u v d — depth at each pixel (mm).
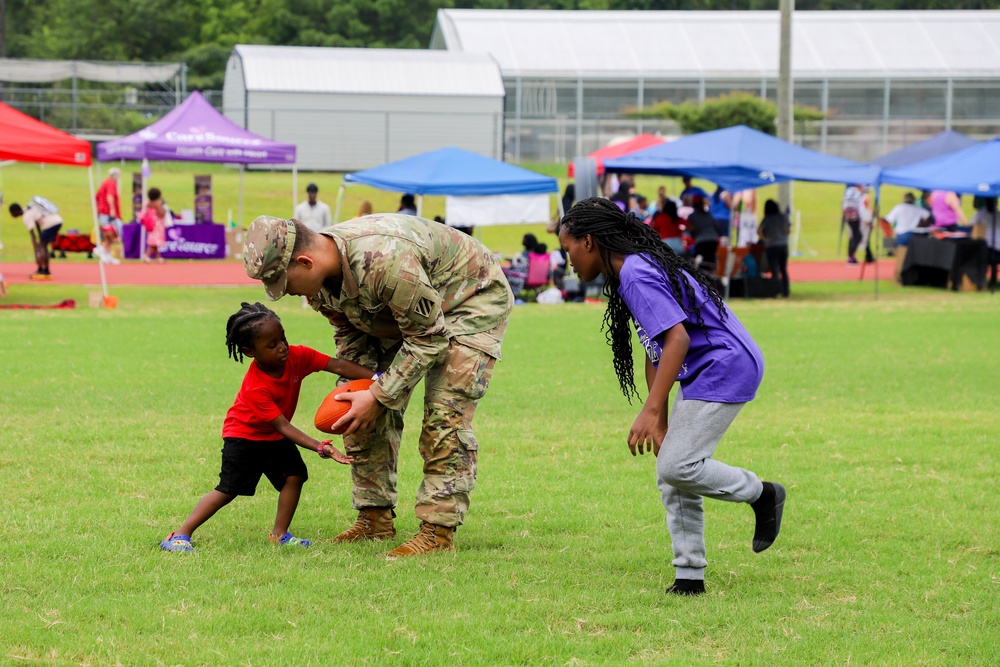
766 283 21766
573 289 20703
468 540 5984
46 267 22094
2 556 5422
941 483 7355
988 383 11461
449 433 5629
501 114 43438
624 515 6535
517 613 4762
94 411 9273
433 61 43594
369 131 42594
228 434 5730
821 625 4680
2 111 16562
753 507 5191
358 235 5277
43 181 37875
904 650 4402
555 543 5969
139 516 6234
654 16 49031
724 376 4871
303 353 5723
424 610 4777
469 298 5703
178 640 4352
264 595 4922
